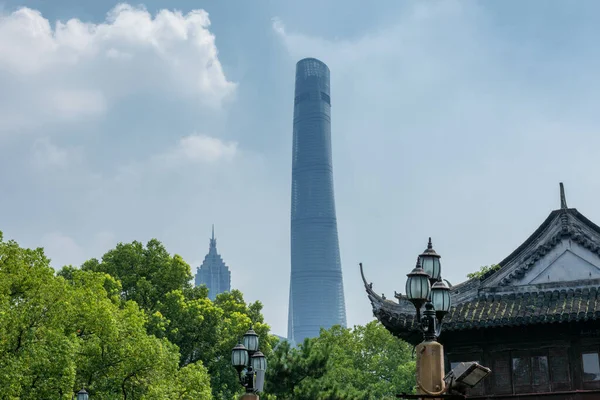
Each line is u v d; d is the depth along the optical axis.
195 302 67.00
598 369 28.69
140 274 69.44
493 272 30.69
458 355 30.23
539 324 29.03
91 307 43.75
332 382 38.75
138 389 45.97
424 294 19.14
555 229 30.38
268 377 38.22
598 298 28.69
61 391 39.44
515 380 29.36
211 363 66.12
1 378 35.75
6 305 38.31
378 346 85.19
